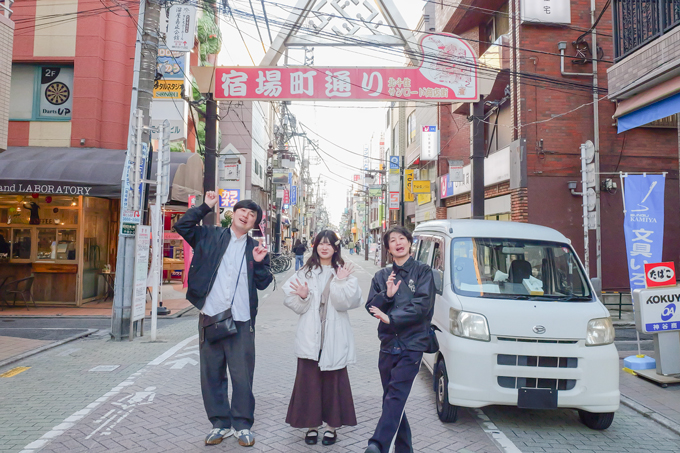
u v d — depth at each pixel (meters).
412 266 3.82
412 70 12.20
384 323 3.79
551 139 12.98
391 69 12.15
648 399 5.50
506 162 13.90
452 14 17.05
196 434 4.29
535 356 4.43
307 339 3.93
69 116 13.33
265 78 12.32
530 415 5.02
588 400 4.35
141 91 9.09
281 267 25.81
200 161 14.20
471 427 4.62
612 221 12.85
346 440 4.20
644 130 13.05
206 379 4.14
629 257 8.02
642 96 7.72
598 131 12.93
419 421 4.77
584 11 13.28
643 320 6.04
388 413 3.52
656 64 7.09
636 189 8.03
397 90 12.16
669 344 6.16
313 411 3.95
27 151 12.55
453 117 20.45
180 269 19.12
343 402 4.02
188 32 10.57
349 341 4.04
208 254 4.04
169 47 10.55
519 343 4.44
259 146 32.56
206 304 4.04
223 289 4.03
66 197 12.36
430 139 20.62
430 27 23.30
